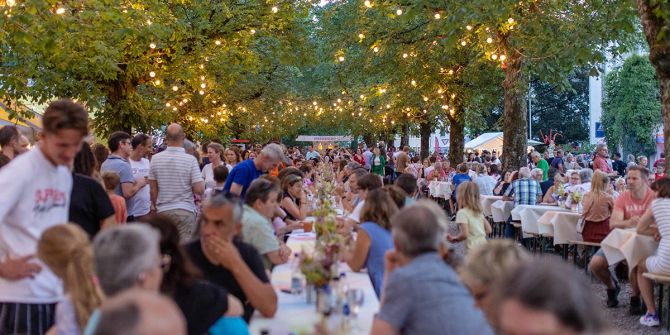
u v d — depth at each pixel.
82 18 12.14
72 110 4.21
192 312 3.66
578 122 62.66
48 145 4.24
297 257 6.50
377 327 3.71
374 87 27.80
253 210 6.39
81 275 3.35
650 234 8.41
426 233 3.83
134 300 1.66
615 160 27.81
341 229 7.47
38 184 4.25
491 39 19.09
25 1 10.88
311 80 46.81
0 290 4.20
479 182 18.75
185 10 20.88
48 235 3.41
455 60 25.19
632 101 37.81
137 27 14.98
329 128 58.22
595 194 11.46
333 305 4.26
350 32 24.92
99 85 19.47
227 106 31.88
